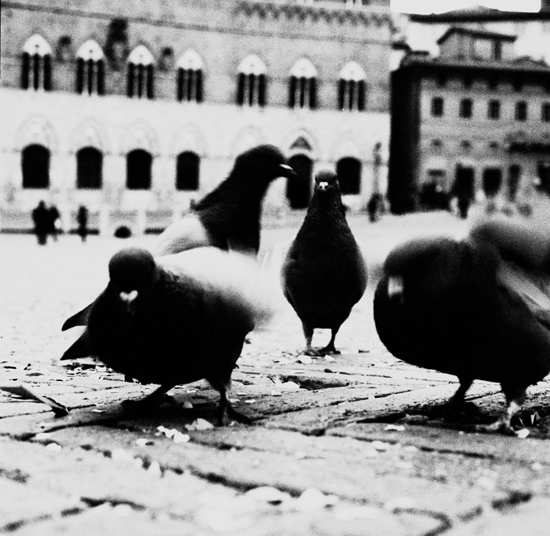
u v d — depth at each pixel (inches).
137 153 2213.3
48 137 2118.6
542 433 193.6
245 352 387.9
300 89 2333.9
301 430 192.2
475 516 130.0
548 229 186.5
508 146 2581.2
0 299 716.0
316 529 121.3
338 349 404.8
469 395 253.1
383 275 192.1
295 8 2306.8
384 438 184.5
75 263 1245.1
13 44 2078.0
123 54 2174.0
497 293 182.4
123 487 142.6
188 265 190.5
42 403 223.8
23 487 142.6
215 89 2263.8
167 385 204.8
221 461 160.9
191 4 2224.4
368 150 2384.4
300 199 2345.0
